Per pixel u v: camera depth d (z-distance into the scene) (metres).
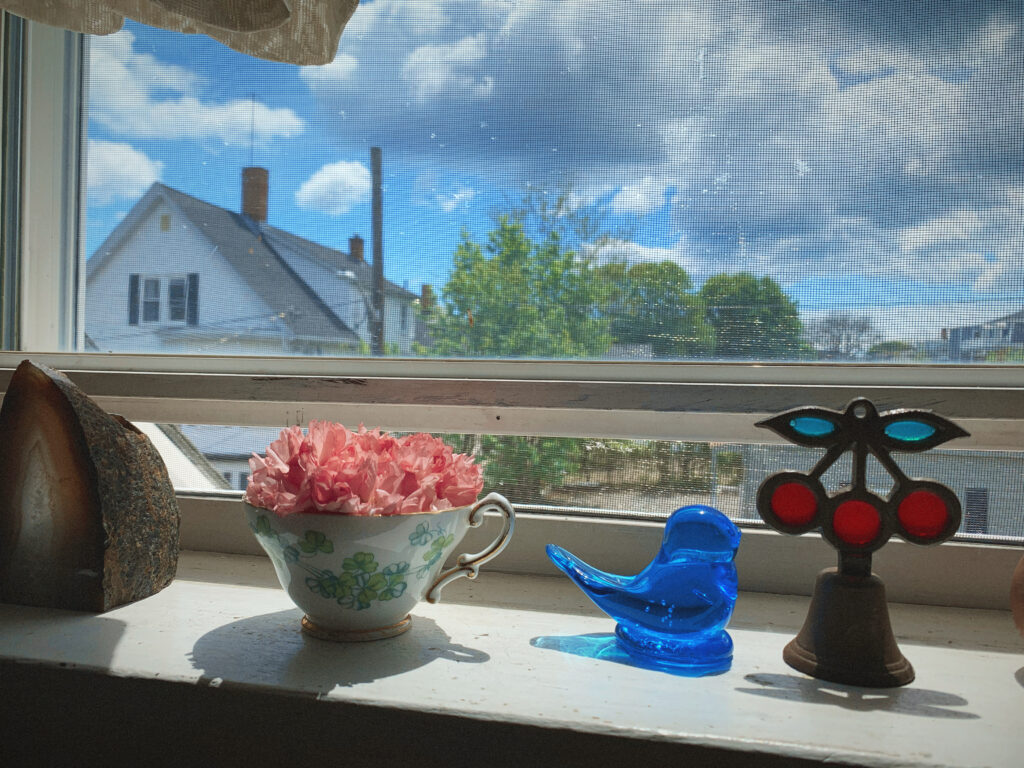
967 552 0.73
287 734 0.53
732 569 0.58
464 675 0.56
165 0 0.58
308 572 0.59
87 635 0.62
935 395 0.73
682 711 0.51
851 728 0.49
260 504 0.60
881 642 0.56
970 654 0.62
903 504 0.57
